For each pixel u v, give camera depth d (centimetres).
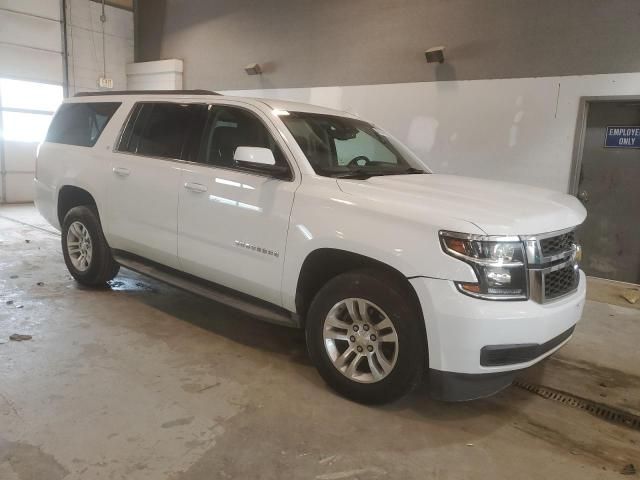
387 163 396
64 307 439
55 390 299
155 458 242
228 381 324
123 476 229
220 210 354
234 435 265
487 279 256
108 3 1209
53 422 266
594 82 624
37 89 1134
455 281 257
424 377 293
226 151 367
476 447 272
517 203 295
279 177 330
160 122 416
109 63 1234
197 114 393
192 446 253
